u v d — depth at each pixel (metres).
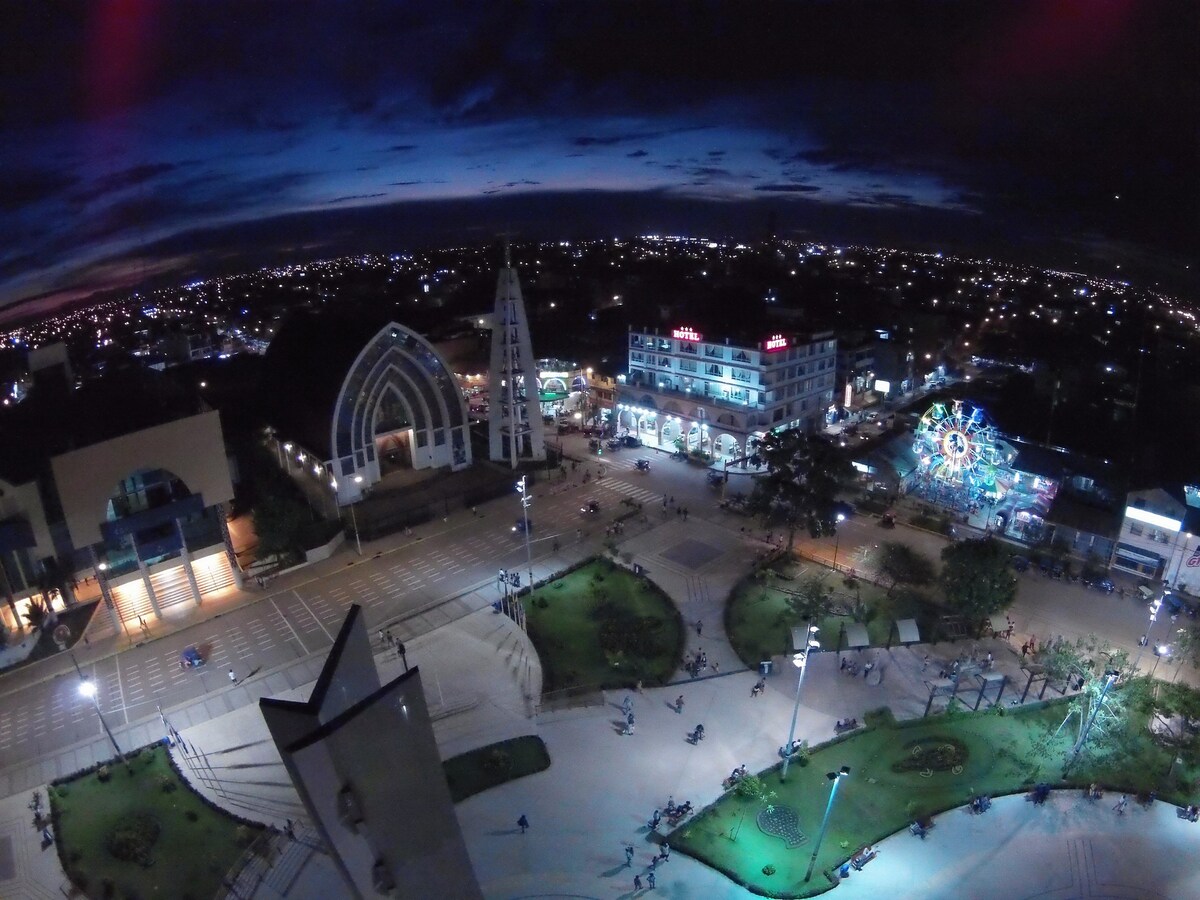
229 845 45.97
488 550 83.75
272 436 105.06
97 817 48.59
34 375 88.44
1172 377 127.38
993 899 41.53
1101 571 75.88
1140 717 53.72
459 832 28.39
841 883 42.59
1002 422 108.44
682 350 111.06
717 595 73.25
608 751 52.66
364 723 23.64
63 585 68.81
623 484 101.38
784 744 53.12
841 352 122.06
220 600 74.81
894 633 65.62
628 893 41.94
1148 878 42.81
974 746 52.84
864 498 93.94
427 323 159.75
